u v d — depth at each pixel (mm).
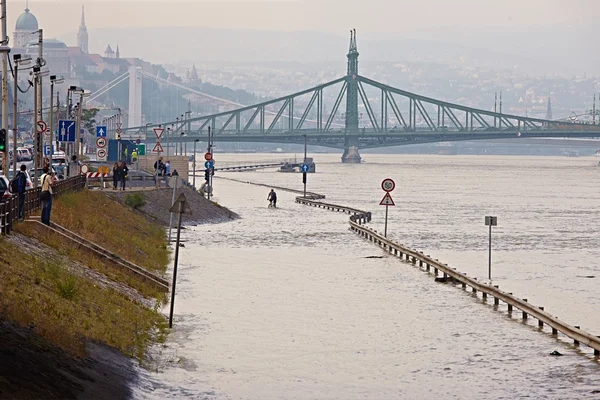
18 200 110312
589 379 76062
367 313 103688
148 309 97875
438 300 113500
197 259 148750
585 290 128500
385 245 171500
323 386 73000
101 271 106188
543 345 88938
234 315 100312
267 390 71250
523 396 70875
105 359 71438
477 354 84812
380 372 77688
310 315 101688
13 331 65938
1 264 82375
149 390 68438
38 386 58031
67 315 77875
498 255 172375
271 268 140500
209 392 69750
